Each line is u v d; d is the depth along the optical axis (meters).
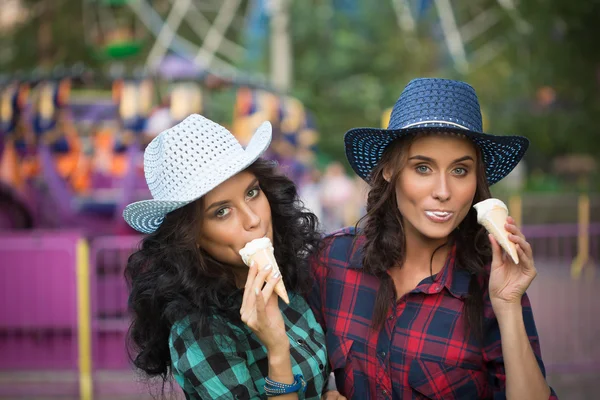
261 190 2.20
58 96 7.17
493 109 15.35
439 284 2.23
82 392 5.29
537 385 2.02
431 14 17.80
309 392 2.20
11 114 6.97
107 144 7.27
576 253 8.16
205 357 2.05
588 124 14.90
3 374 5.66
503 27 15.81
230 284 2.17
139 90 7.21
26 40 16.67
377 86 16.53
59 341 5.81
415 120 2.11
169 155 2.08
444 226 2.11
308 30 17.05
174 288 2.08
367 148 2.30
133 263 2.18
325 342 2.38
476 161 2.16
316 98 16.44
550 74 14.36
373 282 2.36
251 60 16.62
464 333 2.20
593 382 5.44
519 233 2.02
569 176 16.30
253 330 2.00
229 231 2.08
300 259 2.34
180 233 2.06
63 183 7.10
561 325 6.76
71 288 5.80
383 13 18.03
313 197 8.67
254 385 2.16
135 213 2.08
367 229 2.31
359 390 2.30
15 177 6.94
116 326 5.68
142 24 15.41
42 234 5.99
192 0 17.27
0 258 5.82
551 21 13.88
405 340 2.24
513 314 2.04
